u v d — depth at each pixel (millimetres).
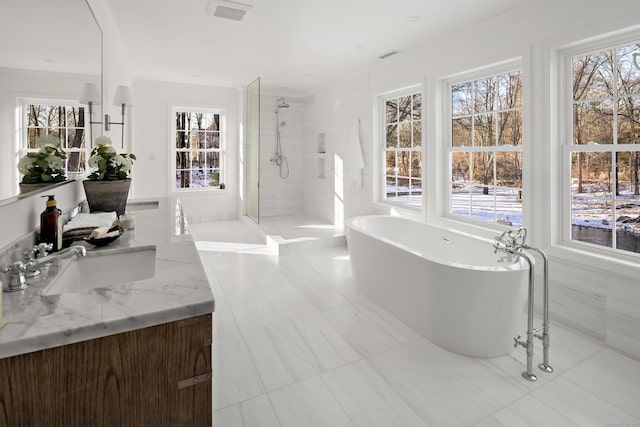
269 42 3814
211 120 6496
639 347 2258
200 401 1007
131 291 1047
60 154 1761
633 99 2320
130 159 2576
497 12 2992
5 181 1209
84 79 2150
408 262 2637
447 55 3568
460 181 3664
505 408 1829
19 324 837
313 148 6602
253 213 5992
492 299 2207
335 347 2410
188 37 3680
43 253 1295
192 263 1314
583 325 2557
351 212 5414
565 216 2719
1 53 1174
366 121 4918
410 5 2902
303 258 4504
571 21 2494
